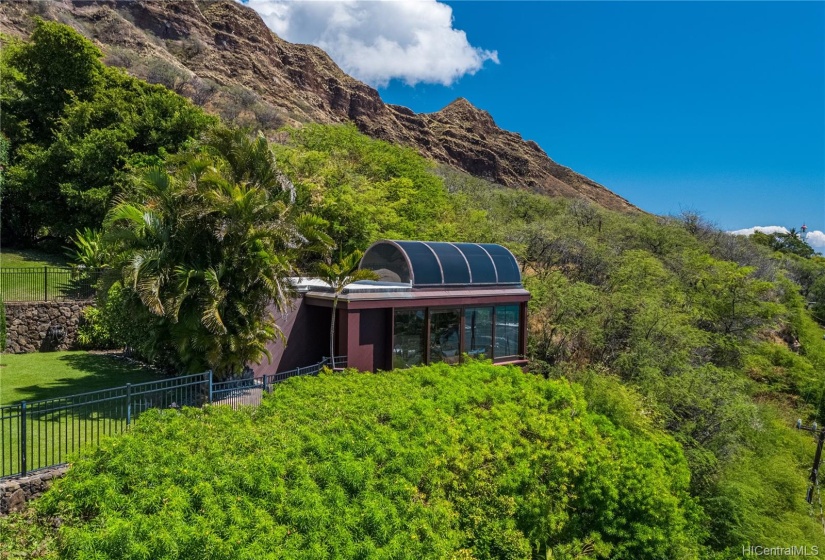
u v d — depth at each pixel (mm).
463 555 8172
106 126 28078
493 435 10312
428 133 149625
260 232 13492
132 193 18672
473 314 19156
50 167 26453
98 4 85062
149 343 14773
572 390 15195
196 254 13859
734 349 29641
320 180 27094
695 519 13805
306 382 12203
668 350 24109
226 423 9086
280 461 7508
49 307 19375
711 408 20453
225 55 103500
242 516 6191
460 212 36938
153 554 5340
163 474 6910
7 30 58688
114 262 13258
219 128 15820
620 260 33469
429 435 9391
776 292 41156
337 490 7133
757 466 20203
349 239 26719
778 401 30438
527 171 152000
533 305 25766
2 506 8422
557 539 11258
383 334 16656
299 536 6129
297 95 115750
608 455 11859
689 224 45625
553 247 33750
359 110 137875
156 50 81188
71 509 6406
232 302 13688
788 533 17656
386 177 38188
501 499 9438
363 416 9602
